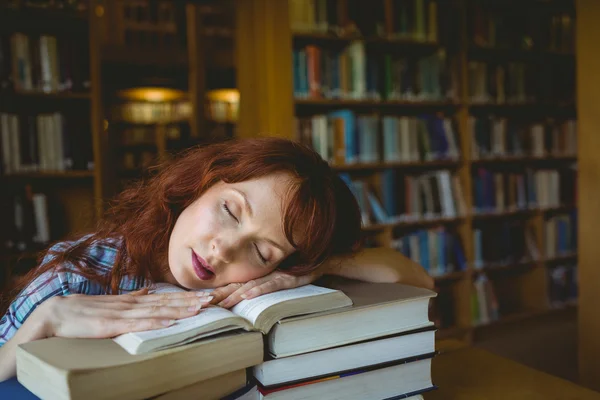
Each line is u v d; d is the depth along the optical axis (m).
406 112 4.07
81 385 0.60
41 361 0.64
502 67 4.22
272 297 0.83
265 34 3.34
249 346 0.72
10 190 3.13
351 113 3.56
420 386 0.88
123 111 4.97
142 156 4.86
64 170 3.05
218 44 4.65
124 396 0.63
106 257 1.07
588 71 2.31
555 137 4.45
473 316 4.05
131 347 0.67
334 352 0.80
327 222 1.02
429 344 0.89
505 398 0.97
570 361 3.49
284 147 1.02
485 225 4.30
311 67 3.43
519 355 3.66
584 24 2.32
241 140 1.06
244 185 0.97
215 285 1.00
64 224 3.18
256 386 0.76
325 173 1.06
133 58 4.27
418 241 3.85
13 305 1.00
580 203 2.38
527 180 4.34
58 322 0.76
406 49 3.98
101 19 4.59
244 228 0.96
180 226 1.00
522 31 4.28
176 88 5.03
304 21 3.41
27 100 3.17
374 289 0.96
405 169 3.97
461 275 3.99
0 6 2.88
